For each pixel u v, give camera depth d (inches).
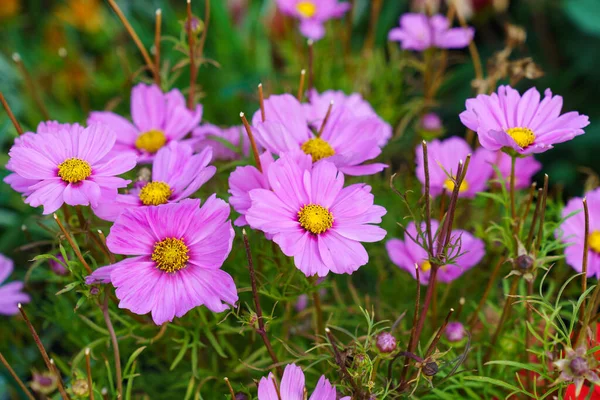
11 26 46.0
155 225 24.0
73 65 41.4
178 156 26.0
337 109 28.4
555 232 27.5
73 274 24.7
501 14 48.6
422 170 30.6
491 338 28.0
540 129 25.0
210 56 43.8
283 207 24.4
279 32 43.6
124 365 29.2
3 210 36.4
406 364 25.0
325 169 24.7
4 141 37.9
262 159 25.3
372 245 32.0
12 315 30.8
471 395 26.4
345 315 31.0
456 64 47.5
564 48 47.2
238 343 29.5
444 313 30.4
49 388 26.0
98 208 24.9
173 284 24.0
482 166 30.9
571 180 41.9
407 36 34.9
